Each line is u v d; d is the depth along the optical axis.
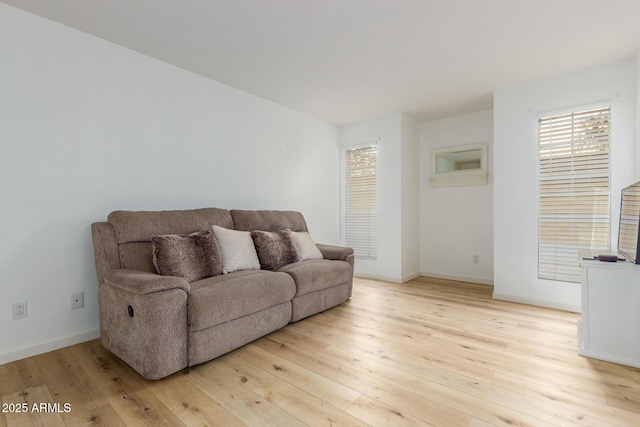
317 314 2.96
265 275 2.45
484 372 1.88
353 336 2.43
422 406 1.55
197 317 1.87
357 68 2.99
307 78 3.21
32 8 2.08
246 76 3.16
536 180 3.25
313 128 4.49
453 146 4.46
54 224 2.23
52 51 2.22
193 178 3.08
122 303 1.89
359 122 4.73
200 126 3.14
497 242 3.48
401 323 2.72
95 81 2.43
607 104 2.88
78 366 1.96
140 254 2.28
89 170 2.40
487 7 2.08
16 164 2.07
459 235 4.44
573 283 3.05
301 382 1.77
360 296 3.60
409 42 2.53
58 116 2.25
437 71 3.05
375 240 4.57
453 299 3.47
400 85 3.39
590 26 2.30
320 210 4.59
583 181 3.01
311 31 2.37
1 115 2.02
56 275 2.24
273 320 2.41
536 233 3.26
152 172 2.77
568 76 3.08
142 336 1.73
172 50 2.65
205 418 1.46
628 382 1.78
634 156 2.77
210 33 2.40
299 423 1.43
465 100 3.84
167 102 2.88
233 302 2.06
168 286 1.78
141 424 1.42
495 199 3.49
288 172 4.10
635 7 2.07
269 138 3.84
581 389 1.70
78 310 2.34
